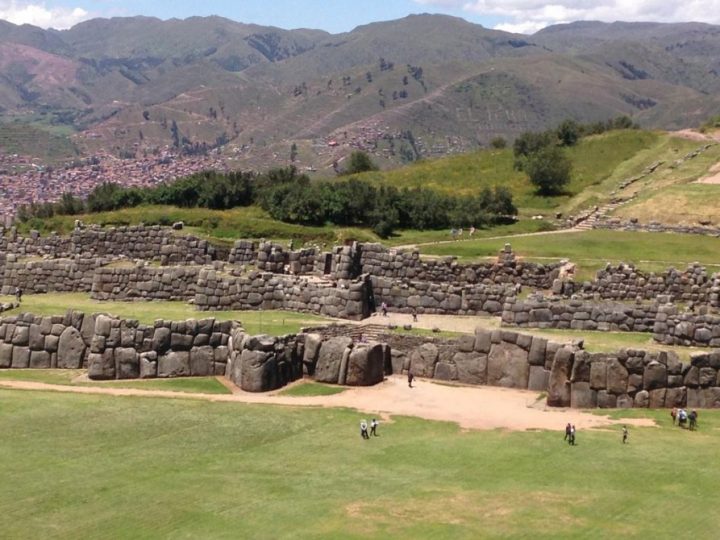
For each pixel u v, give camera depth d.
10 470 35.19
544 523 30.44
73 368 55.25
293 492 33.53
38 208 117.94
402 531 29.78
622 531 29.80
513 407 47.88
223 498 32.75
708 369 47.47
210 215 103.25
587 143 149.00
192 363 54.09
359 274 76.94
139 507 31.69
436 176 138.50
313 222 103.88
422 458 38.00
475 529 29.97
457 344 54.22
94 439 39.84
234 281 70.56
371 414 46.03
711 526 30.20
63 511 31.20
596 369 47.94
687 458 37.88
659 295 66.94
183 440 40.22
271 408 46.53
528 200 120.31
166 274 74.00
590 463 37.19
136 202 115.88
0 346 55.75
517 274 76.88
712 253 84.56
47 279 79.06
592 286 71.88
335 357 52.91
